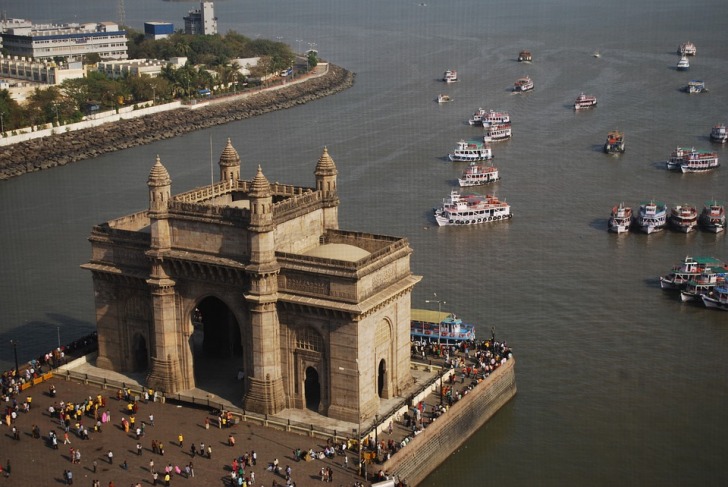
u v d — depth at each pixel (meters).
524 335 181.00
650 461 140.75
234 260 137.12
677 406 156.12
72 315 191.00
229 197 157.75
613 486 134.75
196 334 169.00
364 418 136.62
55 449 132.25
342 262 131.50
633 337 181.38
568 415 153.38
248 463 127.62
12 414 139.50
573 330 183.88
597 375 166.00
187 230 140.50
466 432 144.88
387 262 137.38
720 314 193.12
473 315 189.75
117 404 145.12
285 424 136.00
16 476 125.19
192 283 142.50
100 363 155.75
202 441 133.88
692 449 143.88
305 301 133.50
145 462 128.75
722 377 166.00
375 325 136.75
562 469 138.88
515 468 139.00
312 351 136.88
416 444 132.38
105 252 150.38
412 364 155.00
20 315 190.75
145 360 155.62
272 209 136.50
